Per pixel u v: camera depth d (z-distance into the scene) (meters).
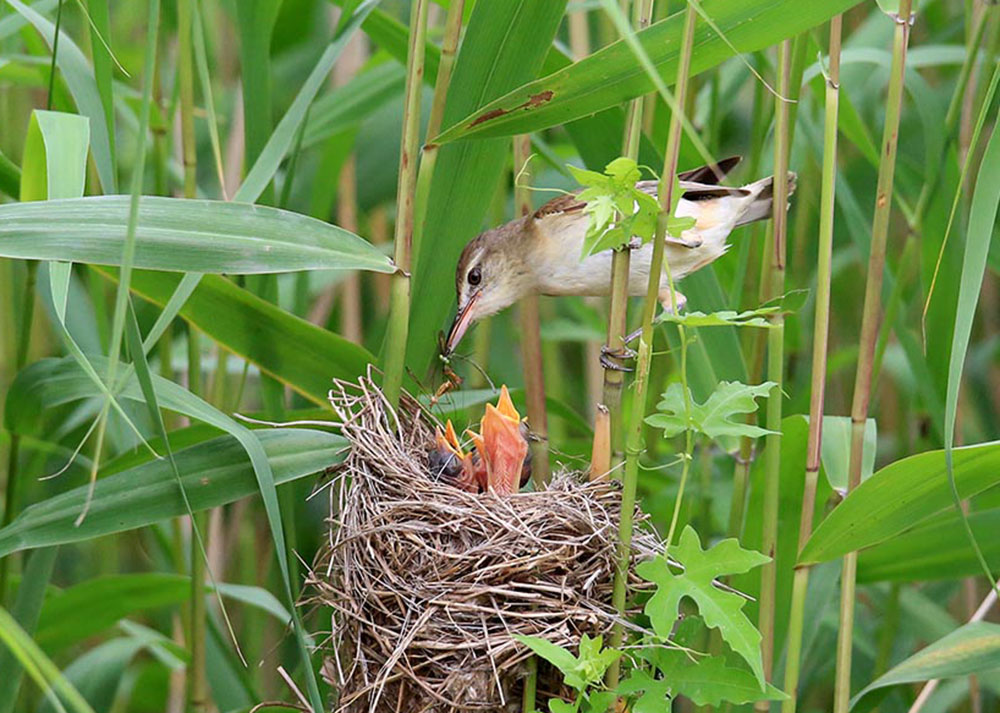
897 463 5.50
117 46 11.34
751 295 8.36
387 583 5.71
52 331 11.04
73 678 8.48
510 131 5.69
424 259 6.59
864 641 9.23
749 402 5.21
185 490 5.84
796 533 7.08
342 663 6.03
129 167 10.51
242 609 11.16
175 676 10.09
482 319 8.70
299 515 10.21
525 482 7.25
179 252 5.39
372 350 9.39
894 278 8.88
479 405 9.41
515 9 5.94
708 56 5.37
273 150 6.20
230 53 12.25
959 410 9.18
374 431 6.18
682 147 8.05
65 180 5.47
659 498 8.82
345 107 9.00
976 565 7.11
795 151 9.16
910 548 7.14
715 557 5.05
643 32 5.14
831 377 11.90
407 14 10.92
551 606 5.50
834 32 5.62
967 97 8.33
